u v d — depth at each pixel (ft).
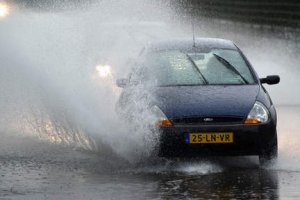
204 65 57.82
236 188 45.21
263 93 54.80
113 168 51.47
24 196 43.55
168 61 58.49
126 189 45.14
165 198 42.73
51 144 60.08
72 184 46.62
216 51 59.82
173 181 47.32
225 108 51.80
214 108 51.75
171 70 57.26
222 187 45.50
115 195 43.60
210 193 43.91
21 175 49.39
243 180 47.52
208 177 48.52
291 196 42.98
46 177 48.73
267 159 52.08
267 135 51.52
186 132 50.80
